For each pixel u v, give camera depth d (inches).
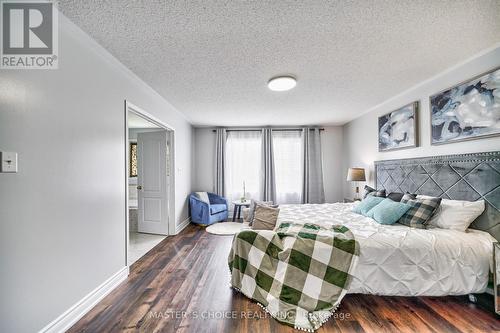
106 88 85.8
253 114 174.1
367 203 121.1
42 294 59.3
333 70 98.4
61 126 65.7
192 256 121.5
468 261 75.0
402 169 127.4
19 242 54.0
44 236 60.0
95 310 74.7
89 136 76.9
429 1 57.8
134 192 240.2
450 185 97.2
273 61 90.0
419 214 93.9
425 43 77.6
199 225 187.8
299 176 216.5
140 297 82.2
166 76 104.0
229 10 61.1
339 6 59.7
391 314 71.8
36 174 58.2
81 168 73.2
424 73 102.0
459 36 73.6
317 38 74.4
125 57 86.9
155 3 58.3
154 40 75.6
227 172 217.5
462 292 75.2
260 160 215.6
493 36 73.5
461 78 93.1
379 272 76.9
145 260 116.0
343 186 215.0
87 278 75.2
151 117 124.1
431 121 107.0
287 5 59.4
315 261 76.2
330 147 218.4
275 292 74.9
